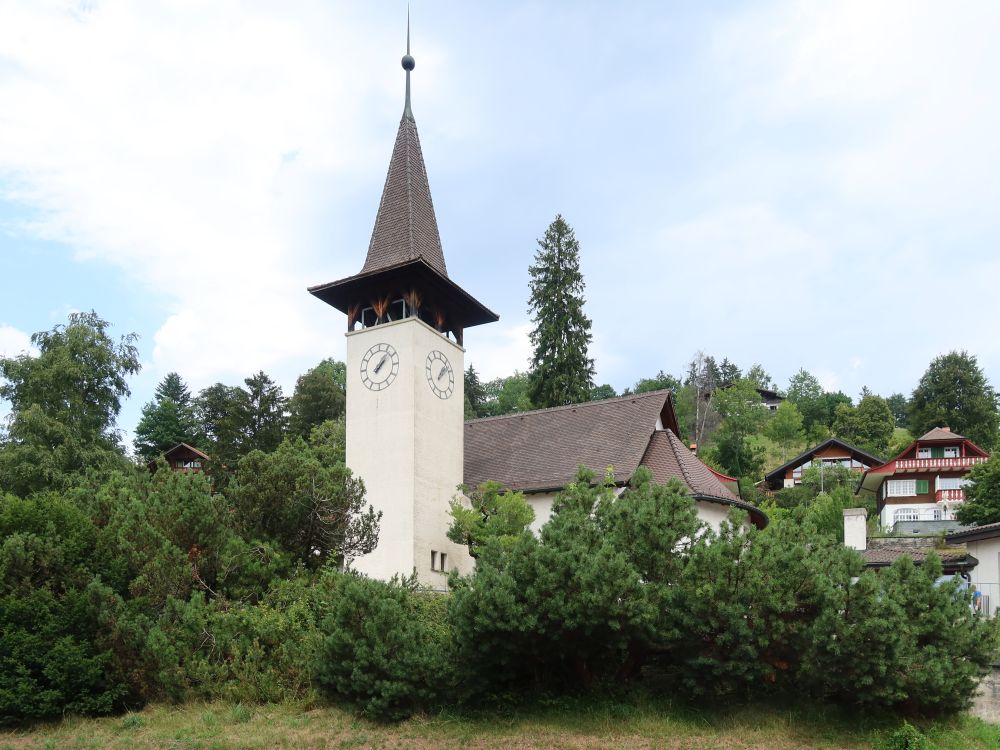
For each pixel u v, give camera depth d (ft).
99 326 169.68
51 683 75.87
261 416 210.18
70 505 85.76
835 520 173.37
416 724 71.10
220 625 80.02
